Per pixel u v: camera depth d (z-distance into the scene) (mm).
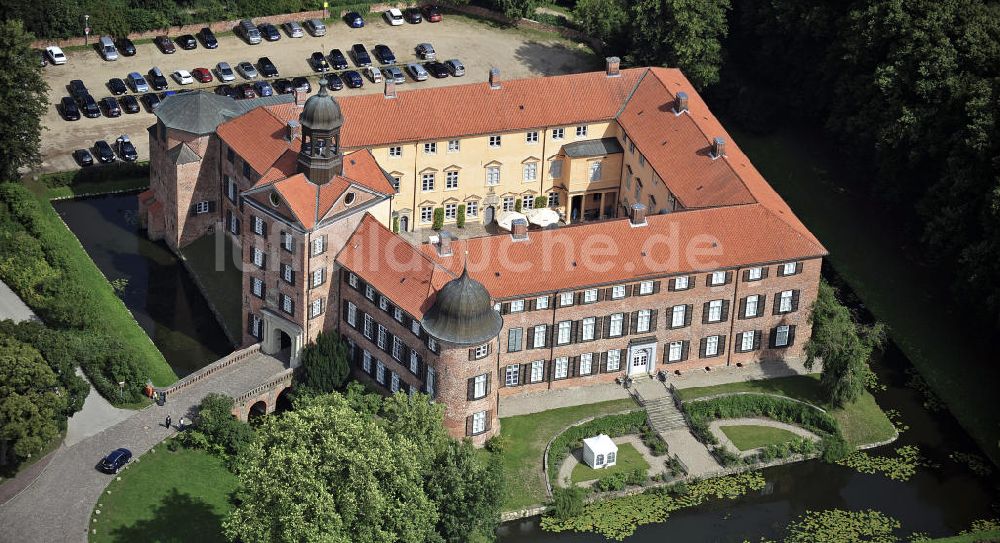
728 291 191875
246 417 183750
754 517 178625
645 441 186750
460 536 162000
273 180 189125
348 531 154000
